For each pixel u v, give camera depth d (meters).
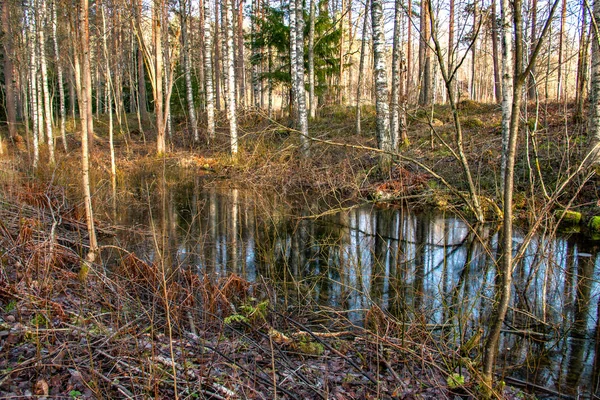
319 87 19.69
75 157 15.09
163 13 14.39
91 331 3.52
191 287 4.98
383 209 10.44
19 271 4.73
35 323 3.54
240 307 4.70
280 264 6.65
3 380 2.63
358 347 4.10
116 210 9.85
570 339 4.41
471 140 12.39
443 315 4.89
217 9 25.55
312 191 11.97
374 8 11.99
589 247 7.11
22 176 10.12
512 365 3.96
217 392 2.93
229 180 13.93
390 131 13.09
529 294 5.38
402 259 6.92
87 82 5.09
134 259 5.41
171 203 11.02
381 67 12.02
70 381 2.81
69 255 5.55
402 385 3.36
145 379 2.82
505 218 2.95
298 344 4.06
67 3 6.10
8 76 17.77
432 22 3.46
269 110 20.95
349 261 6.68
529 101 16.16
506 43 8.13
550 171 9.46
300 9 14.41
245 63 27.58
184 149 17.95
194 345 3.68
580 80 12.21
